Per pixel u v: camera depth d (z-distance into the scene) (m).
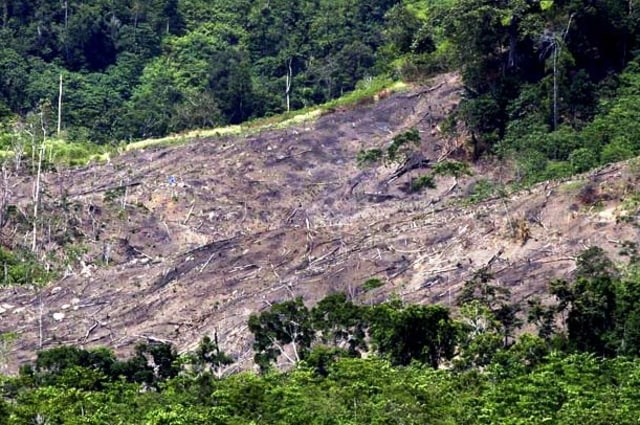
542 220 147.38
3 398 118.19
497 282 136.75
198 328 143.12
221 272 154.25
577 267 134.75
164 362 126.69
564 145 171.75
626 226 142.50
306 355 123.00
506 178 174.00
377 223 163.12
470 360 119.31
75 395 114.88
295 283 147.50
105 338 145.38
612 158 163.00
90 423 110.25
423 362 120.94
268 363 124.62
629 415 106.19
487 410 108.69
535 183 163.25
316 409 110.56
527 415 108.88
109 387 118.94
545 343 120.38
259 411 112.31
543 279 135.88
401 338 121.50
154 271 158.38
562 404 110.12
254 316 126.62
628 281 126.94
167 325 145.75
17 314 153.00
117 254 174.62
